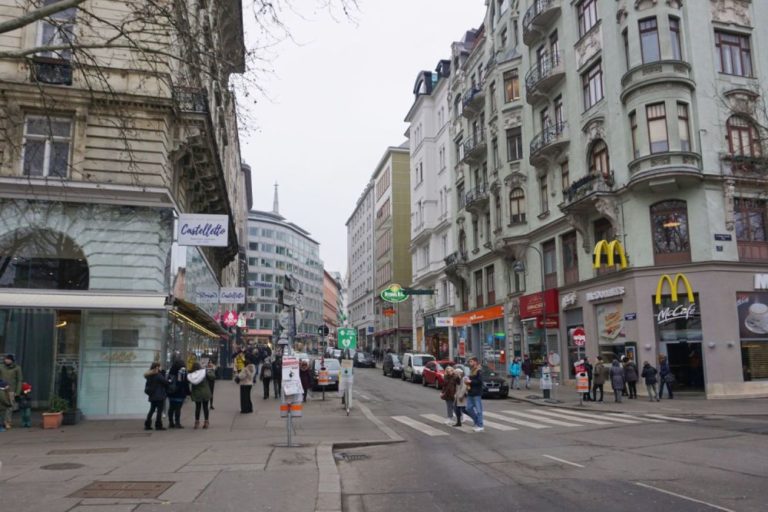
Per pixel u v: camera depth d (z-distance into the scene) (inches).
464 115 1690.5
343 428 583.2
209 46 470.3
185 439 499.8
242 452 421.4
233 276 2234.3
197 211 1050.1
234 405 815.7
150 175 709.9
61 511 251.3
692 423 617.3
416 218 2304.4
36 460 390.6
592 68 1106.7
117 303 651.5
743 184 935.0
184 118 755.4
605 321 1041.5
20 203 684.1
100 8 700.7
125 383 685.9
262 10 414.6
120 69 693.3
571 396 991.6
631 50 974.4
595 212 1066.7
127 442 482.6
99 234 700.0
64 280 689.6
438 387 1181.7
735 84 971.9
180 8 459.5
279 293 1029.8
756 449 436.8
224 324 1473.9
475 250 1658.5
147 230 711.1
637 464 384.5
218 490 296.5
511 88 1434.5
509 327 1421.0
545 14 1237.7
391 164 2942.9
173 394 589.6
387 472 380.2
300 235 5270.7
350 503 297.3
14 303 625.9
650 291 936.3
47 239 690.8
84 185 687.7
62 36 424.2
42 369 681.0
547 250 1269.7
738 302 907.4
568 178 1178.6
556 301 1198.9
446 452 454.6
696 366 909.8
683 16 968.9
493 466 390.3
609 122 1031.6
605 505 280.2
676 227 936.3
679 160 912.9
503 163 1425.9
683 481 328.8
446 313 1962.4
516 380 1187.3
